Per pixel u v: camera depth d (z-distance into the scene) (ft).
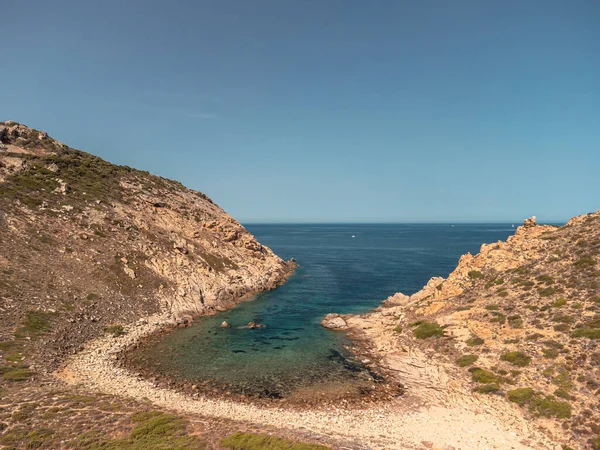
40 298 146.92
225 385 114.62
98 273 180.75
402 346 143.02
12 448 63.52
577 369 99.66
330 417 95.71
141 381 113.19
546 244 170.91
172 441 69.82
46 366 110.63
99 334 144.05
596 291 125.18
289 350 146.82
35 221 190.90
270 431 80.38
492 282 164.14
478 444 83.05
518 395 97.40
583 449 78.23
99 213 223.71
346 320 187.11
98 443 66.95
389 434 86.89
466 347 126.82
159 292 191.21
